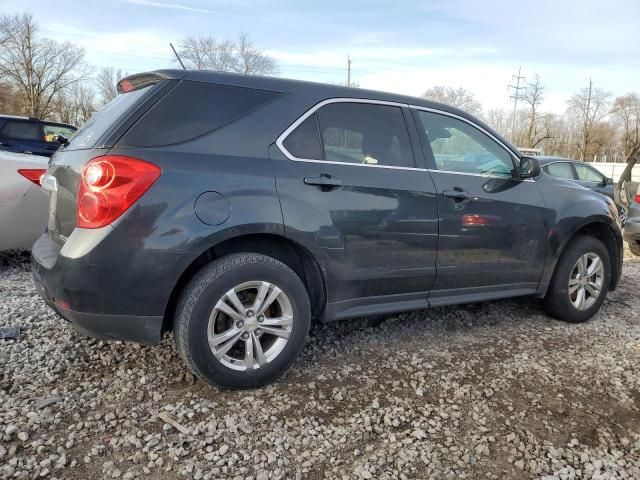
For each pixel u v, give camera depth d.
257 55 38.50
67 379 2.93
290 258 3.05
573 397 2.95
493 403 2.86
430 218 3.31
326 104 3.08
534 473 2.29
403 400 2.86
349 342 3.64
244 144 2.78
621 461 2.38
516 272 3.82
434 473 2.27
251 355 2.83
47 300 2.72
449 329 3.98
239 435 2.48
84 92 56.31
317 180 2.90
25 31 47.22
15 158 4.98
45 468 2.18
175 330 2.71
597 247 4.24
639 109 58.97
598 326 4.20
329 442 2.46
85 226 2.50
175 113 2.68
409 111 3.42
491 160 3.74
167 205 2.53
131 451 2.33
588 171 11.30
